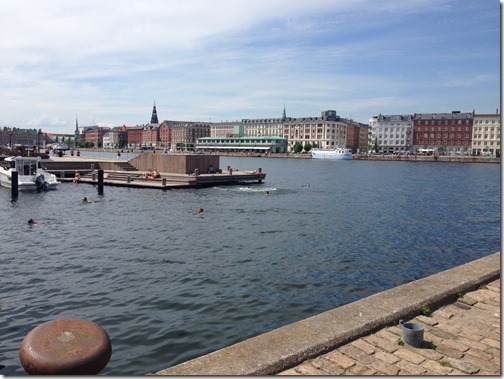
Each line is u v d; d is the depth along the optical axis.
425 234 24.58
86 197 39.25
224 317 11.84
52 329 4.35
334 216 30.58
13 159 44.72
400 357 5.75
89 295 13.48
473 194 48.31
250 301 13.07
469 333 6.54
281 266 17.06
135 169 59.31
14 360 9.43
